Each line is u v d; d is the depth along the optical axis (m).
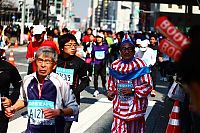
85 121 9.91
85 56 18.92
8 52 35.38
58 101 4.55
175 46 2.07
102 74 14.85
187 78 1.55
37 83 4.55
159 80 19.94
